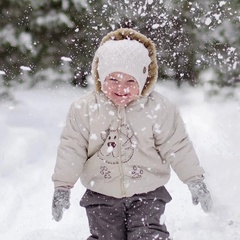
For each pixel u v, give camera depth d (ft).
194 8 22.53
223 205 11.32
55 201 8.30
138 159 8.35
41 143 16.42
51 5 22.16
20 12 22.20
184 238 10.19
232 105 21.68
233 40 22.59
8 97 22.04
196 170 8.60
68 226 11.23
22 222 11.67
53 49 22.89
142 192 8.36
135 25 22.86
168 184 12.92
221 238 10.11
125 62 8.23
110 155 8.34
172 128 8.62
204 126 18.52
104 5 20.74
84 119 8.43
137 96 8.34
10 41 22.13
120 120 8.34
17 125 18.71
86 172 8.61
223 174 13.19
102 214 8.46
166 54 23.47
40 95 23.09
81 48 23.22
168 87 24.02
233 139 16.65
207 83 23.34
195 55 23.25
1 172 14.24
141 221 8.29
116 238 8.40
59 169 8.37
